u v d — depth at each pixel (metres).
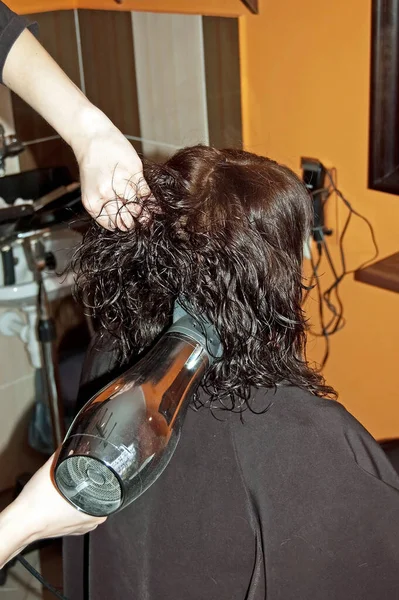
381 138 1.27
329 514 0.67
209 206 0.66
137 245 0.68
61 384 1.66
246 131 1.51
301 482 0.67
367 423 1.59
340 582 0.69
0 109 1.62
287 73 1.39
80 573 0.96
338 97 1.33
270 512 0.68
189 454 0.70
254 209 0.66
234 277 0.65
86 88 1.82
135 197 0.68
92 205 0.70
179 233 0.66
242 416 0.68
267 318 0.67
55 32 1.73
